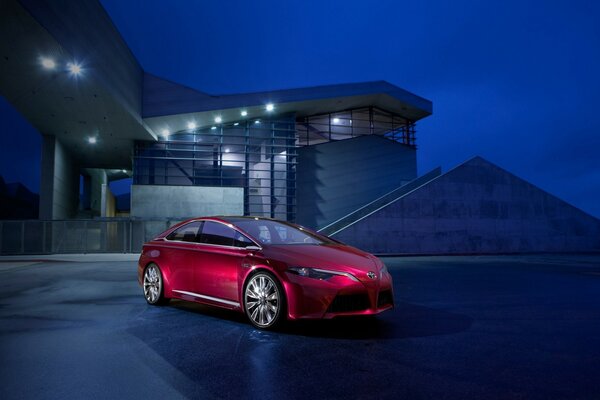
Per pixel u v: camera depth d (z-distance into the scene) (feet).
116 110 72.28
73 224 72.74
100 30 59.88
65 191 102.47
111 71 64.34
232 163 97.09
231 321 16.48
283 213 98.73
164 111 82.64
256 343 13.19
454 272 39.50
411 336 14.23
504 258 65.16
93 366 10.89
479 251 82.38
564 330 15.34
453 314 18.34
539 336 14.38
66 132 87.25
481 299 22.77
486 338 14.02
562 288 27.71
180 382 9.71
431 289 26.89
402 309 19.56
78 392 9.07
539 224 86.84
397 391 9.14
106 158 115.96
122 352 12.19
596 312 19.10
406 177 113.70
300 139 106.11
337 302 14.03
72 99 66.95
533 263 52.95
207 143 96.22
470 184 83.46
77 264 48.70
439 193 81.35
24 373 10.34
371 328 15.40
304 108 100.12
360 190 107.45
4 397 8.78
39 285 28.43
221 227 18.01
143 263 20.79
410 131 118.21
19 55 51.88
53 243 71.36
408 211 79.05
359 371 10.52
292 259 14.79
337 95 96.02
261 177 98.22
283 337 13.97
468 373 10.39
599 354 12.17
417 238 79.00
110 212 126.93
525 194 86.89
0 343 13.19
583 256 72.18
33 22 44.11
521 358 11.71
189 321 16.48
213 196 87.81
